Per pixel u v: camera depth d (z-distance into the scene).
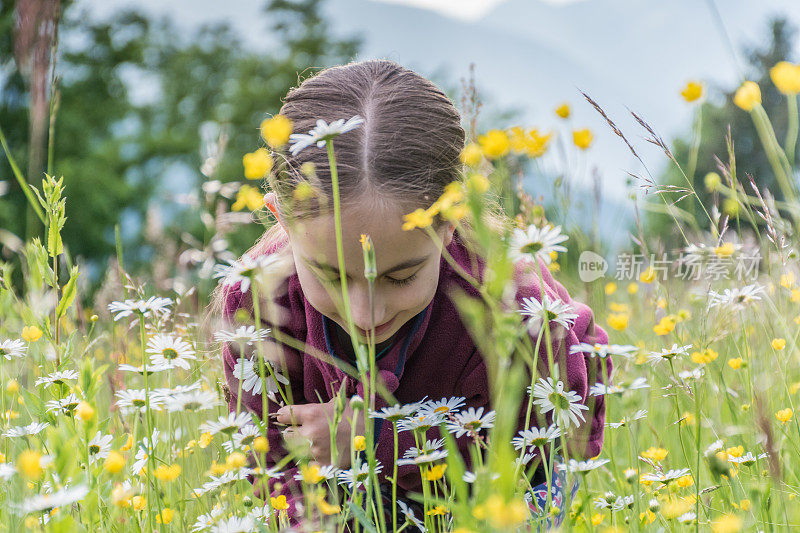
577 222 2.00
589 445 1.85
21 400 1.65
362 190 1.47
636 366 2.17
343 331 1.87
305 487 1.50
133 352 2.36
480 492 0.98
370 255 1.19
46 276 1.72
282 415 1.70
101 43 18.69
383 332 1.63
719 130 14.88
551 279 1.96
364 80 1.75
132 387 2.15
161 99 19.84
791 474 1.63
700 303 1.78
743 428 1.63
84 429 1.30
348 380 1.86
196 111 19.70
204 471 1.85
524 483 1.33
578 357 1.86
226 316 1.92
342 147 1.55
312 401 1.98
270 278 1.73
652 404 2.04
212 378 2.11
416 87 1.73
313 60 20.89
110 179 16.03
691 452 1.86
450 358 1.88
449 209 1.14
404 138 1.58
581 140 1.44
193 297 2.71
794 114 1.31
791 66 1.27
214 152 2.97
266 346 1.86
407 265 1.49
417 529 1.87
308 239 1.48
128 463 1.65
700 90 1.71
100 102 17.91
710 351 1.75
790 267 1.97
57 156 16.33
